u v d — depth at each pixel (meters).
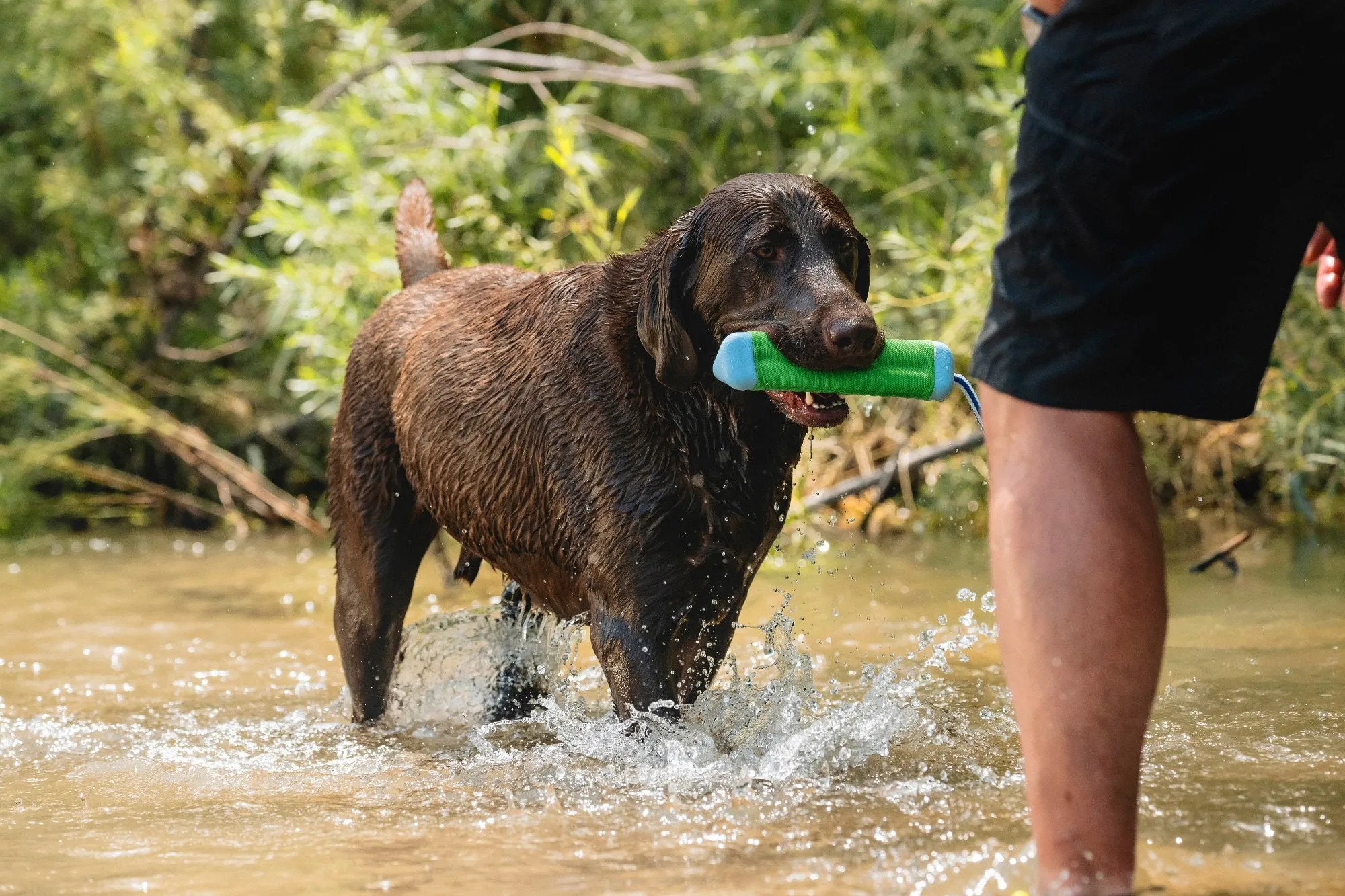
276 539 8.15
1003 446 2.40
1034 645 2.26
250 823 3.18
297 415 8.89
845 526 7.67
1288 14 2.25
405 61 8.18
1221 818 2.77
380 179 7.92
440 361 4.25
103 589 6.67
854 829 2.90
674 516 3.69
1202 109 2.28
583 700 4.28
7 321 8.77
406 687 4.58
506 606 4.77
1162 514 7.52
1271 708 3.79
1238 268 2.36
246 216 8.89
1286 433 6.88
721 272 3.56
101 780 3.66
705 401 3.69
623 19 9.30
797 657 4.02
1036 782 2.25
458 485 4.13
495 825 3.08
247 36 9.76
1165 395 2.36
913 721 3.76
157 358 9.13
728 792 3.27
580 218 7.94
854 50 8.73
